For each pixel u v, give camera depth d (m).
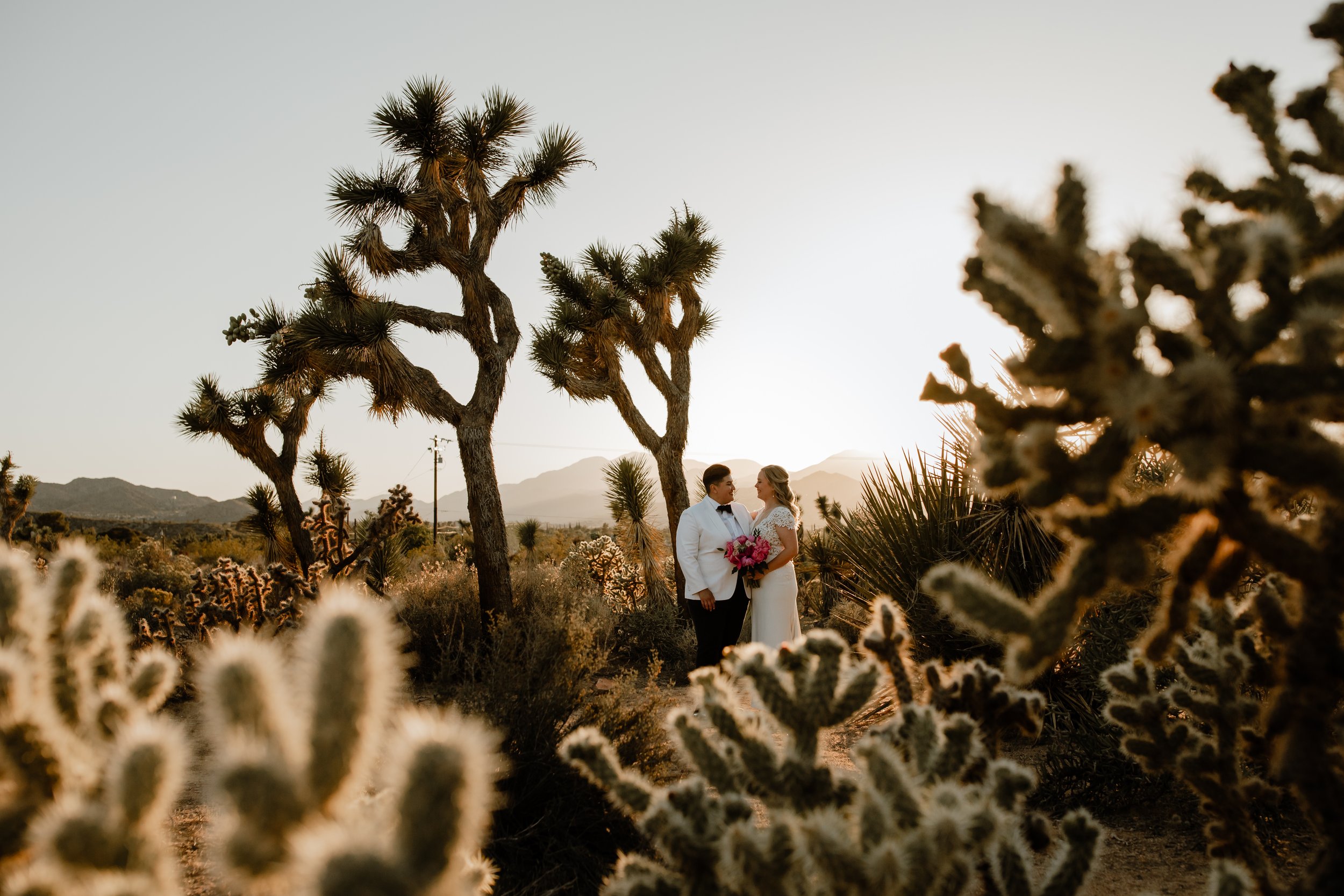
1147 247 1.32
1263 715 1.53
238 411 11.88
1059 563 5.08
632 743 3.55
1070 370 1.31
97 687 1.35
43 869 0.93
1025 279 1.32
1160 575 3.74
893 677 1.77
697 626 5.84
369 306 8.70
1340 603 1.35
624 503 12.30
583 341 11.65
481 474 8.59
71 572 1.36
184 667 6.26
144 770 0.96
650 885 1.39
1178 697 1.91
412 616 7.65
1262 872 1.75
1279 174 1.76
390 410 9.62
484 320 9.09
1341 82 1.78
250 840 0.85
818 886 1.28
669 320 11.64
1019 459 1.36
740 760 1.51
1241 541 1.35
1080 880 1.47
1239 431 1.24
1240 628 1.98
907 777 1.38
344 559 8.55
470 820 0.82
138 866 0.94
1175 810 3.40
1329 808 1.36
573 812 3.16
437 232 9.11
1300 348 1.22
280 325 9.71
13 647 1.22
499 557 8.30
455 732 0.86
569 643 4.04
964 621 1.48
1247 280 1.29
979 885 1.59
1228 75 1.88
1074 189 1.28
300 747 0.93
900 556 5.64
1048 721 4.53
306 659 0.94
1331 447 1.24
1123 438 1.31
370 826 0.87
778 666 1.58
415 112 8.98
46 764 1.08
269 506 12.94
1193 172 1.87
